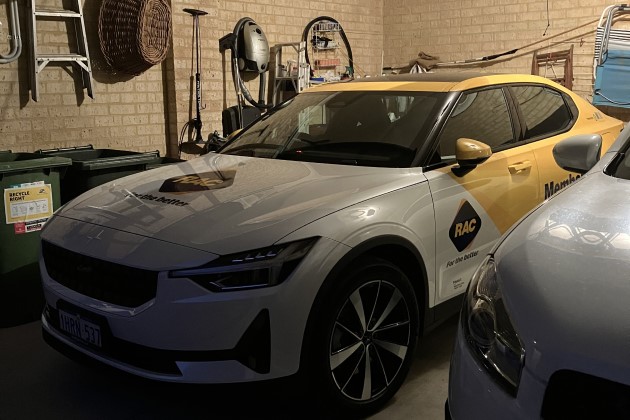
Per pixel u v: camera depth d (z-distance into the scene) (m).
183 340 2.02
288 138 3.17
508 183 2.98
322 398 2.24
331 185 2.48
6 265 3.33
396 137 2.85
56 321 2.47
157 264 2.05
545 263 1.50
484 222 2.84
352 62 8.59
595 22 7.55
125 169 3.90
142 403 2.58
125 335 2.11
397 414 2.44
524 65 8.15
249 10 7.40
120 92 6.27
